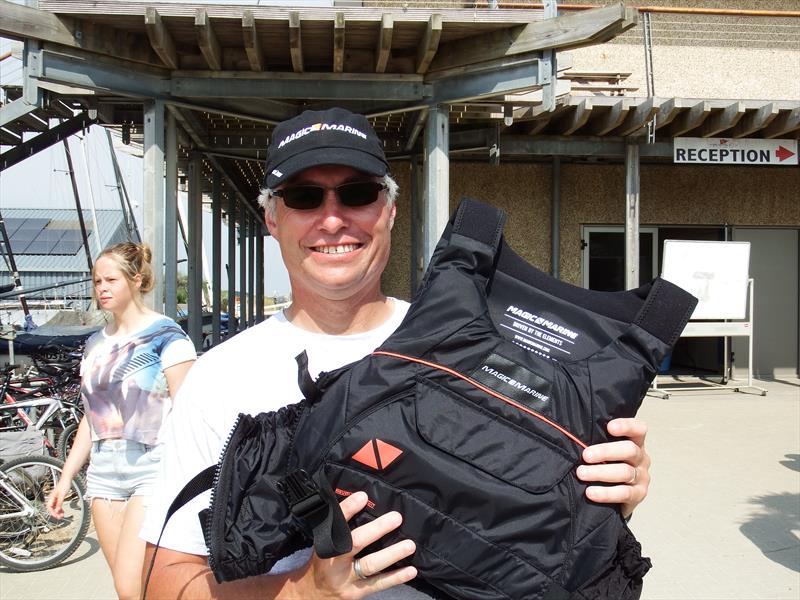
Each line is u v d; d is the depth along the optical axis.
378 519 1.04
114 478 2.76
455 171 9.79
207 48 5.40
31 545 4.07
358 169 1.40
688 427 7.20
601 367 1.15
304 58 5.95
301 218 1.44
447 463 1.05
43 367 5.98
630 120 8.14
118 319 2.96
